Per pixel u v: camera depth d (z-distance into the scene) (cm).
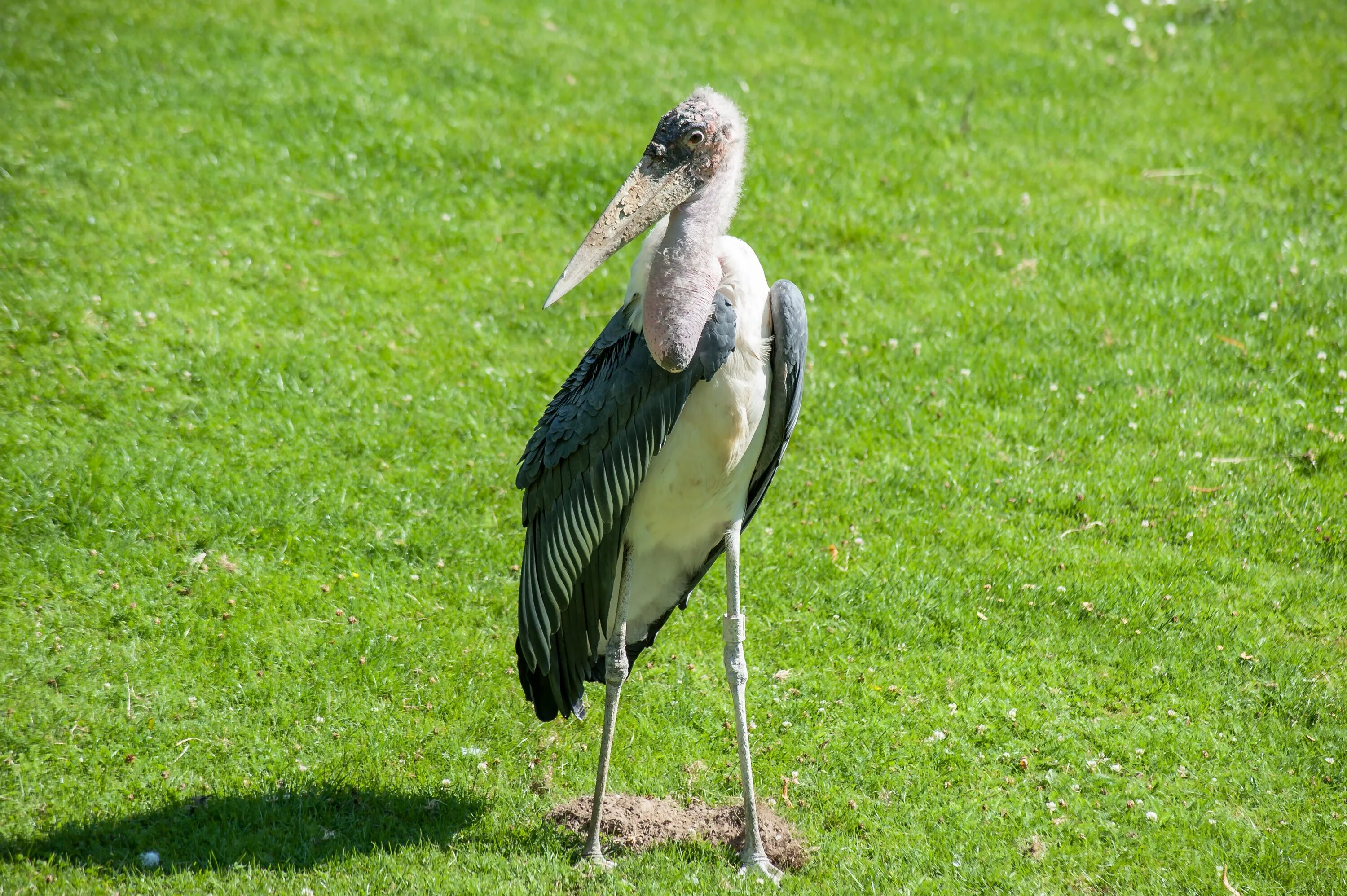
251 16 2158
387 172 1777
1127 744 934
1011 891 788
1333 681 998
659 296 720
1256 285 1571
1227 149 1967
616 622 803
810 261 1638
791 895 765
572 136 1902
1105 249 1666
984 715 967
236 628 1013
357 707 950
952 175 1867
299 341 1398
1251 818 861
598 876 779
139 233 1550
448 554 1131
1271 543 1167
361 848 809
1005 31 2412
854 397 1374
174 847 795
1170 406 1366
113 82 1900
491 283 1562
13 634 978
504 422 1313
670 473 771
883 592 1102
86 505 1118
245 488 1165
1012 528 1189
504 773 902
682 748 935
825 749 933
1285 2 2514
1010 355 1452
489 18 2272
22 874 752
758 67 2194
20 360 1291
